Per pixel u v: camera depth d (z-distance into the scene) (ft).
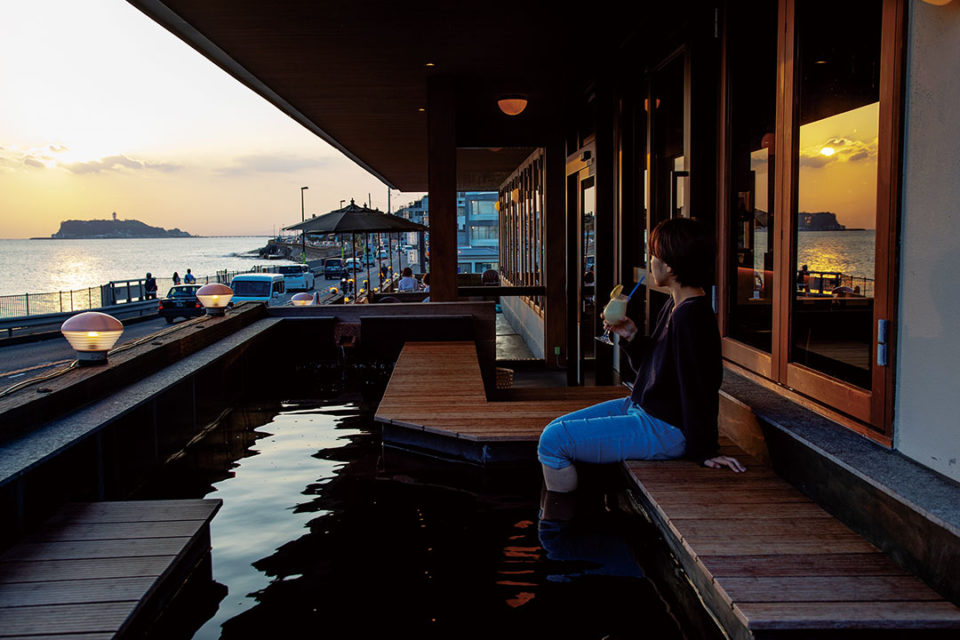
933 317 7.75
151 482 12.55
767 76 12.43
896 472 7.82
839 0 9.78
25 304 72.33
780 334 11.85
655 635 7.00
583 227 29.30
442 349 22.24
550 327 33.27
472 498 11.14
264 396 20.13
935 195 7.64
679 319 9.70
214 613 7.59
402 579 8.33
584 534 9.66
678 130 16.67
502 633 7.06
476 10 19.15
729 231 14.23
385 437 14.17
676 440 10.25
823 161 10.35
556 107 31.17
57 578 7.67
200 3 18.45
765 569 7.27
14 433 9.80
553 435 10.53
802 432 9.53
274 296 87.66
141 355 14.01
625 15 19.04
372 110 32.40
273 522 10.25
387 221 43.24
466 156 43.83
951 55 7.30
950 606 6.50
